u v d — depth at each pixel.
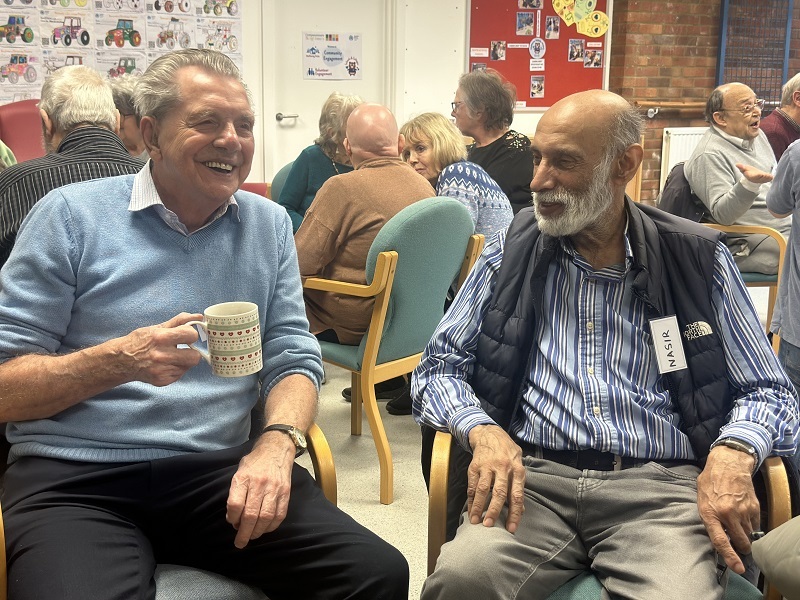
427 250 2.58
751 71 7.29
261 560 1.47
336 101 3.69
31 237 1.52
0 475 1.74
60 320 1.52
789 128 4.45
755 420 1.53
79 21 5.15
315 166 3.78
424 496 2.65
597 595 1.45
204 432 1.56
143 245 1.57
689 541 1.44
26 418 1.45
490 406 1.68
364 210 2.76
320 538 1.46
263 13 5.75
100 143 2.10
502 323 1.68
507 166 3.76
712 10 7.13
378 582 1.42
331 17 6.11
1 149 3.33
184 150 1.51
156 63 1.56
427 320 2.76
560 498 1.57
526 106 6.82
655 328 1.60
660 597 1.35
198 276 1.60
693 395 1.60
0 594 1.31
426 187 2.91
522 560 1.46
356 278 2.79
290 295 1.72
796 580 1.23
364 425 3.22
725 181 3.94
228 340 1.38
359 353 2.65
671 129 6.98
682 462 1.60
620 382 1.62
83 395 1.43
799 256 2.57
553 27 6.75
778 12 7.23
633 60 6.93
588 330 1.64
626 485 1.54
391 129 2.94
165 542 1.51
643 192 7.13
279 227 1.73
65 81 2.14
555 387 1.64
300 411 1.59
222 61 1.58
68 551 1.31
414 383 1.75
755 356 1.60
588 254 1.66
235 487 1.41
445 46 6.47
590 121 1.56
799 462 1.77
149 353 1.39
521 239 1.71
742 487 1.42
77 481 1.45
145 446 1.52
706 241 1.62
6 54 4.97
